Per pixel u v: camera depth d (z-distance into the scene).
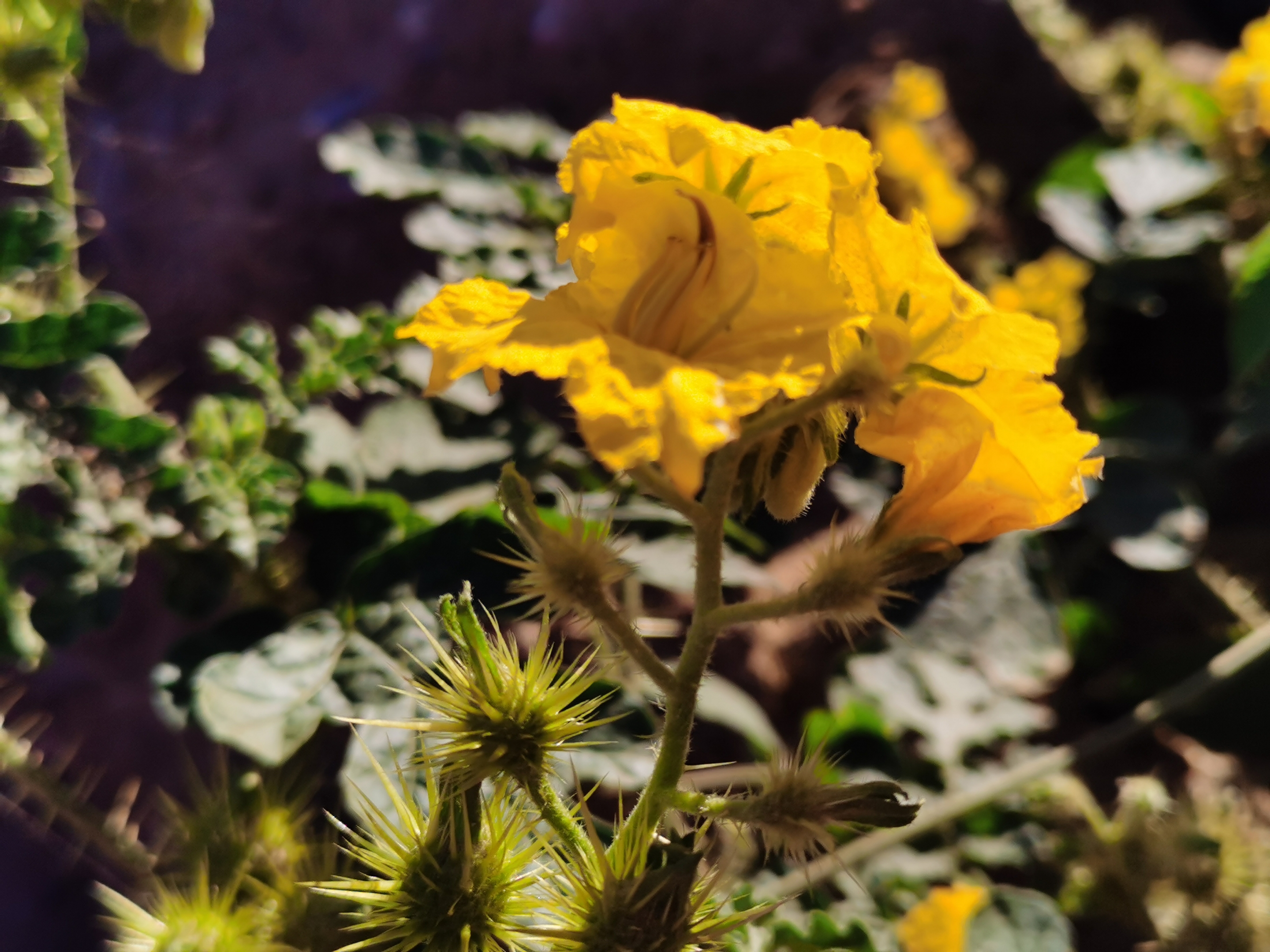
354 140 0.24
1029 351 0.13
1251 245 0.30
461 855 0.15
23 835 0.28
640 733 0.18
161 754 0.27
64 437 0.18
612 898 0.13
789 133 0.13
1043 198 0.36
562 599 0.13
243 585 0.20
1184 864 0.22
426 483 0.21
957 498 0.13
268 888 0.17
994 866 0.25
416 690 0.15
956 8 0.43
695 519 0.13
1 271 0.19
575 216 0.13
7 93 0.19
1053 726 0.30
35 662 0.18
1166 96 0.41
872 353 0.12
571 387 0.12
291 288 0.31
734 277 0.12
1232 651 0.26
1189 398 0.36
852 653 0.25
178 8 0.19
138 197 0.32
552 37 0.38
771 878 0.21
